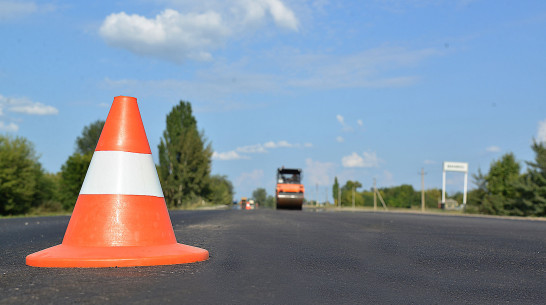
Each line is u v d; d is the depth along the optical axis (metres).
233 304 3.70
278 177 42.25
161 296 3.87
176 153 71.50
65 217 20.84
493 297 4.28
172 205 71.06
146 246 5.87
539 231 13.80
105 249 5.65
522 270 5.93
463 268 6.02
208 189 74.50
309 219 18.64
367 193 185.25
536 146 50.16
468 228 14.70
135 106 6.57
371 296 4.20
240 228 12.34
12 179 54.69
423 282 4.97
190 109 72.81
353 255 7.09
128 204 5.96
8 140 55.66
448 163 92.00
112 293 3.93
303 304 3.80
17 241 8.72
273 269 5.52
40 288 4.11
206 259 6.20
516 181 51.34
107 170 6.05
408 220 20.14
